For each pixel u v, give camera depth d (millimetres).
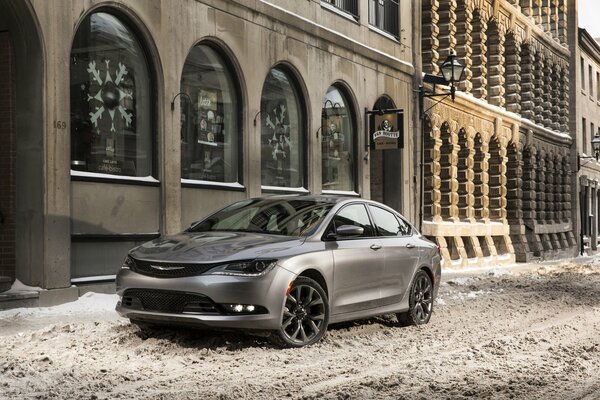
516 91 35031
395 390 6348
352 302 9148
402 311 10234
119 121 13633
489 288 17344
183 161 15320
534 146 37594
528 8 37969
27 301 11328
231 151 16766
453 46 27938
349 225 8961
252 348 7984
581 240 44906
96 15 13156
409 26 24938
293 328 8297
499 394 6258
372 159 24297
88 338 8328
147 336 8344
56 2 11945
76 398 5859
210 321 7746
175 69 14680
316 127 19625
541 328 10766
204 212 15641
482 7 30719
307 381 6645
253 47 17141
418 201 25016
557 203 42312
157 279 7957
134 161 13961
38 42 11711
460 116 28391
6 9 11641
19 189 11867
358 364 7504
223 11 16109
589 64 50375
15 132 11930
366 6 22328
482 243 30750
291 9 18641
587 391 6449
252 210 9516
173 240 8711
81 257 12688
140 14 13812
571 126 45375
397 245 10141
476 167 31172
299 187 19297
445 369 7320
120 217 13438
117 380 6500
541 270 25312
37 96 11766
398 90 23953
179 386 6355
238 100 16906
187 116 15445
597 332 10281
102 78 13273
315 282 8445
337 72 20609
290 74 18922
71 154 12609
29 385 6215
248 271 7863
